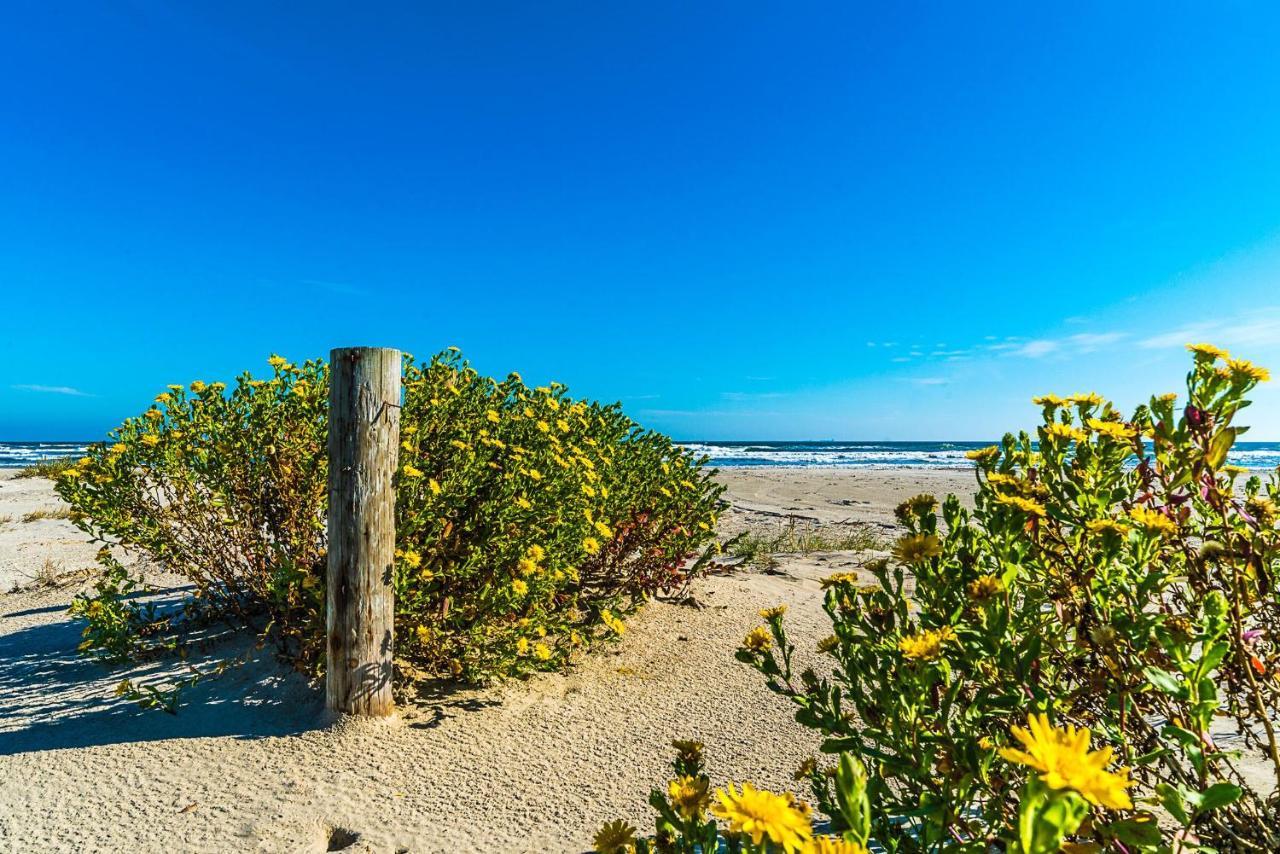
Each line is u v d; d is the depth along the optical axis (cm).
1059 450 180
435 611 359
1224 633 162
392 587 317
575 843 242
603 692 365
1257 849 155
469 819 255
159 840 242
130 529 380
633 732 324
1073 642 183
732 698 360
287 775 277
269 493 384
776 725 329
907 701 150
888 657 158
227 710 325
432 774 283
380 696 313
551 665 368
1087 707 180
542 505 366
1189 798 118
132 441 375
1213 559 164
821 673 385
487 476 382
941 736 145
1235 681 182
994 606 153
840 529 1051
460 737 312
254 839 243
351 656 307
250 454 370
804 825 107
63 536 786
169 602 503
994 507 182
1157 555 187
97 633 387
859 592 177
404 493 349
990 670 162
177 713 324
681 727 329
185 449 369
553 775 285
